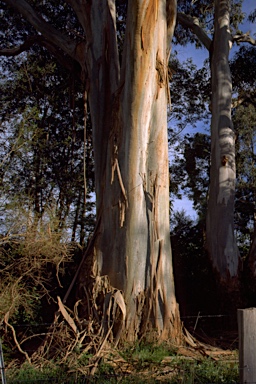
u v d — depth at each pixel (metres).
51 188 20.48
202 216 20.48
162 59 11.48
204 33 18.25
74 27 20.27
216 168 15.46
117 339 10.09
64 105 21.70
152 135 11.40
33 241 11.52
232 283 14.45
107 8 13.35
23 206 13.72
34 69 20.36
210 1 21.33
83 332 9.84
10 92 20.88
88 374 7.75
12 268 11.47
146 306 10.59
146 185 11.20
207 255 15.23
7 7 19.78
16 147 15.85
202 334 12.39
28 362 8.84
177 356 9.58
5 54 17.50
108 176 11.35
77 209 19.62
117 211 11.02
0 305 10.53
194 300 15.46
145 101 11.07
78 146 22.31
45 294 12.16
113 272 10.85
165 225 11.34
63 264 12.40
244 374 4.80
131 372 7.98
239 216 24.55
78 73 16.81
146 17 10.81
